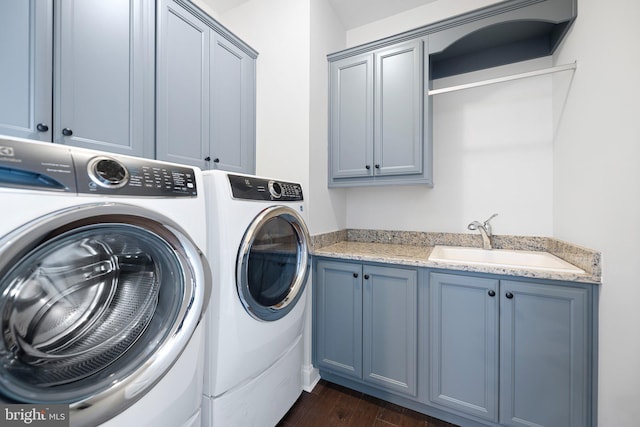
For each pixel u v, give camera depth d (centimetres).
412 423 144
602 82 111
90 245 73
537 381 120
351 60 191
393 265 153
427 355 144
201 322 92
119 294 82
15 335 61
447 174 196
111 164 73
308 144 177
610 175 105
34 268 63
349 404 159
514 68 175
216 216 106
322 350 174
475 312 132
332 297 172
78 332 73
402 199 212
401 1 199
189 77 147
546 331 118
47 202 60
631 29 96
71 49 102
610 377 104
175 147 140
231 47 175
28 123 92
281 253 140
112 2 115
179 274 88
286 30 185
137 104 123
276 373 134
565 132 146
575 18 133
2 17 87
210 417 105
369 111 185
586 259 116
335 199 214
